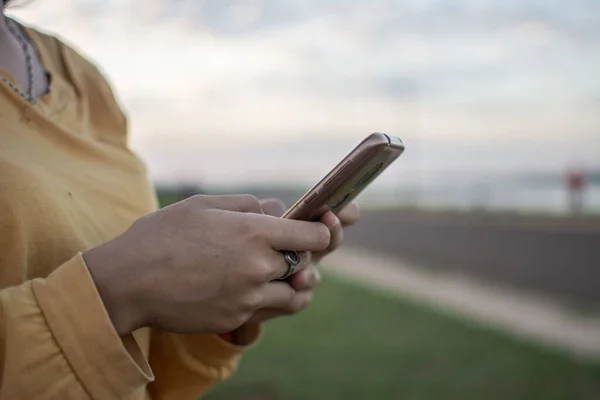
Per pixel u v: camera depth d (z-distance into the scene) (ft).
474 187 90.79
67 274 2.49
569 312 31.91
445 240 52.90
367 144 2.97
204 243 2.59
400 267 50.83
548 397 17.92
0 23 3.59
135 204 3.84
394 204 102.01
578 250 37.42
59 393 2.40
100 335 2.43
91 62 4.48
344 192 3.27
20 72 3.68
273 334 24.79
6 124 3.16
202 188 90.27
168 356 4.16
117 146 4.26
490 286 40.24
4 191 2.81
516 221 53.52
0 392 2.35
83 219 3.26
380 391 18.11
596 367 20.83
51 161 3.31
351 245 68.39
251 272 2.58
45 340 2.40
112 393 2.48
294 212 3.12
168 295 2.56
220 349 4.14
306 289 3.85
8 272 2.80
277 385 18.34
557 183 104.42
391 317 28.73
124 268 2.56
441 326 26.94
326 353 22.02
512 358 21.84
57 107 3.70
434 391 18.25
